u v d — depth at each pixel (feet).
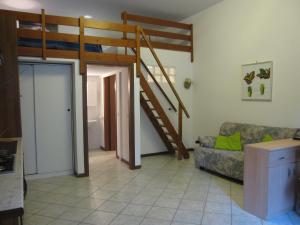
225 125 16.63
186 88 20.61
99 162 17.87
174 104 20.12
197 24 19.92
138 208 10.44
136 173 15.15
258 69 15.19
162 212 10.09
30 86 14.10
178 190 12.36
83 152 14.57
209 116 19.21
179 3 17.87
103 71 19.77
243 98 16.29
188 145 21.03
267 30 14.57
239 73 16.51
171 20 21.52
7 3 17.78
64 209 10.41
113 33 24.56
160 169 15.93
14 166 5.98
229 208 10.42
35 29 13.61
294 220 9.48
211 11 18.51
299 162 10.25
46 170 14.62
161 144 20.15
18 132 11.80
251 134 14.57
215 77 18.45
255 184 9.78
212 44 18.57
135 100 15.76
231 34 16.94
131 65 15.55
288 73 13.57
